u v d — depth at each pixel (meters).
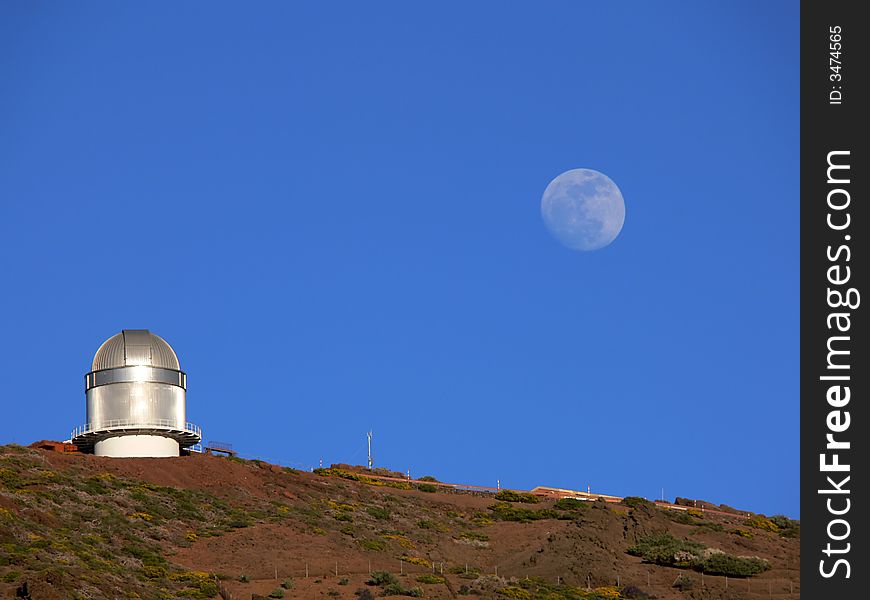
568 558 166.38
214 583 140.38
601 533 179.62
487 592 149.12
